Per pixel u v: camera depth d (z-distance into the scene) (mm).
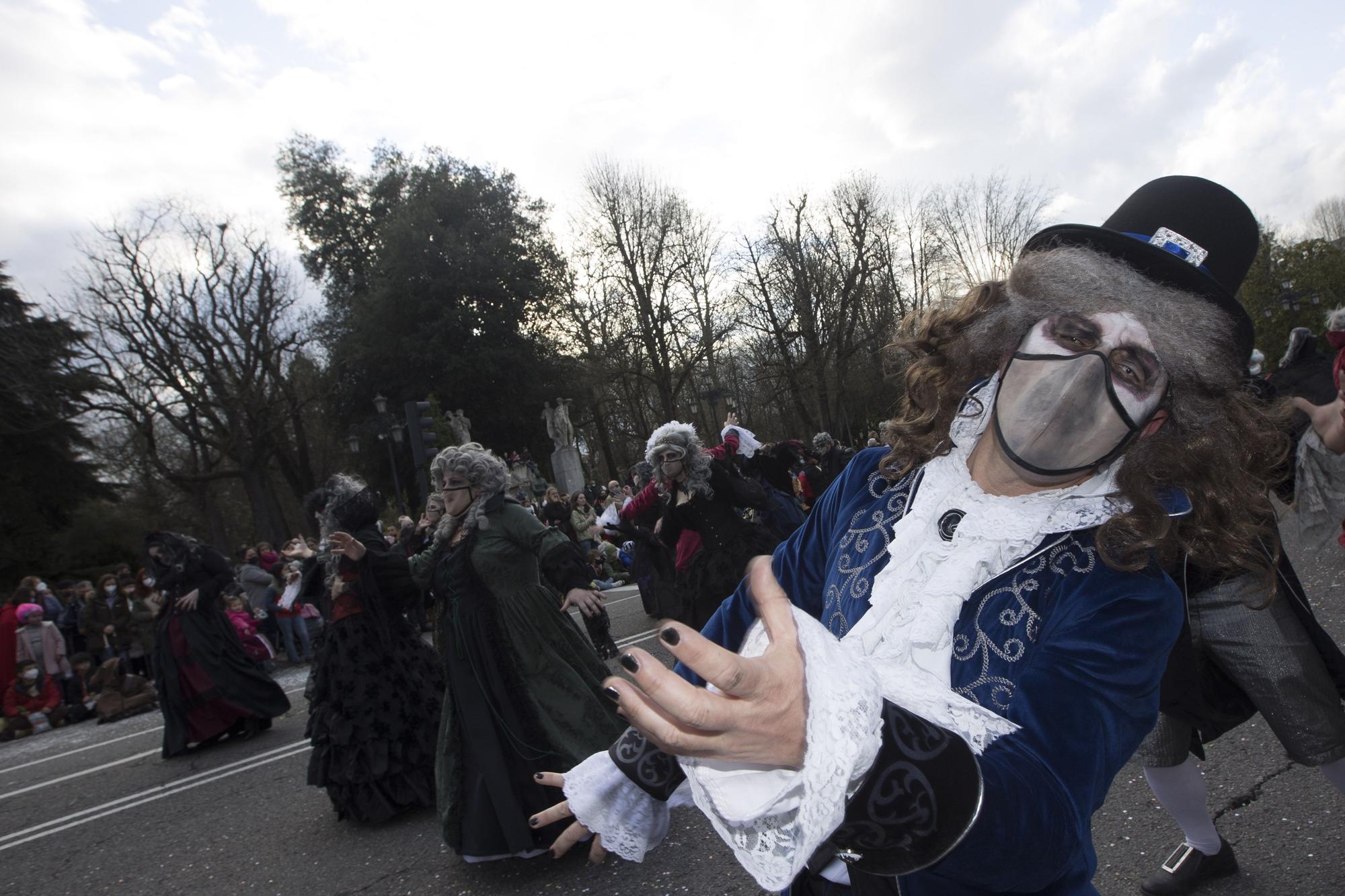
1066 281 1038
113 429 29969
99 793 6016
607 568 14922
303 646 11219
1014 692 938
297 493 32812
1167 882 2621
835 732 705
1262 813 3047
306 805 4938
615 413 40406
